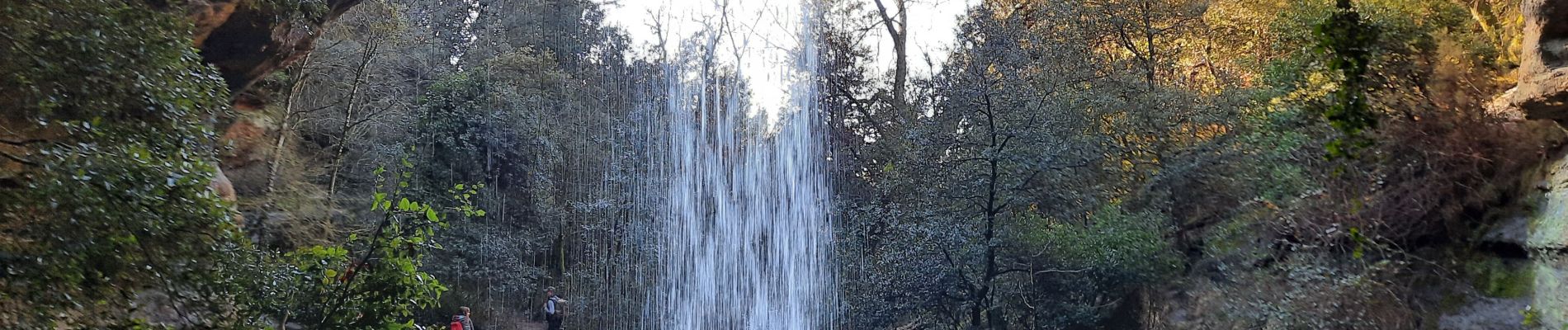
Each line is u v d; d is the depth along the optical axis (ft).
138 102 26.61
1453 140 37.73
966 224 60.03
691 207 99.76
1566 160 34.30
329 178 85.66
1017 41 71.77
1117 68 69.82
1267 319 42.14
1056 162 59.93
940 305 60.90
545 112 111.86
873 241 68.90
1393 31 38.27
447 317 88.79
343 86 93.09
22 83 24.38
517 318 96.78
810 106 94.53
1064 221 61.36
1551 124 35.58
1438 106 38.22
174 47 28.27
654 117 107.34
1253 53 72.33
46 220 23.80
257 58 54.65
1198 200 58.39
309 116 89.92
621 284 95.96
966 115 65.67
